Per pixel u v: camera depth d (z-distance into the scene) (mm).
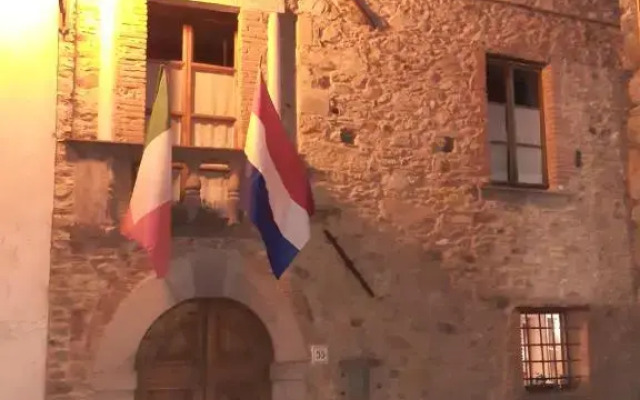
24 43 6641
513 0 8742
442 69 8227
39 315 6387
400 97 7969
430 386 7695
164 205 6105
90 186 6676
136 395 6711
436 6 8305
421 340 7719
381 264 7637
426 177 7965
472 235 8117
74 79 6777
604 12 9305
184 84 7297
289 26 7598
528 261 8391
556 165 8727
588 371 8578
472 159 8227
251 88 7332
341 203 7539
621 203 9039
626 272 8938
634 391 8789
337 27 7793
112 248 6676
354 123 7719
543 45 8852
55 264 6527
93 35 6867
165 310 6734
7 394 6227
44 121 6609
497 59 8672
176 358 6867
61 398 6383
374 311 7543
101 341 6531
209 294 6883
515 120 8750
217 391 6953
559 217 8648
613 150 9102
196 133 7262
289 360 7098
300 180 6602
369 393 7402
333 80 7695
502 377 8055
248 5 7414
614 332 8781
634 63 8891
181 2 7227
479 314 8039
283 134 6605
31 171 6520
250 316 7145
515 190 8398
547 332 8664
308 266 7320
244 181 6906
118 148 6738
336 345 7332
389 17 8047
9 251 6371
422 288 7793
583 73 9062
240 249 7059
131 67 6918
